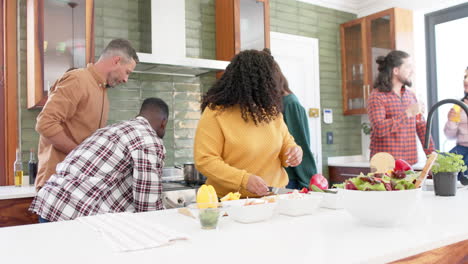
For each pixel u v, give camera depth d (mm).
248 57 1543
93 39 2625
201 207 954
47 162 2102
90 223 1016
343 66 4281
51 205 1491
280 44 3893
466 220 969
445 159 1359
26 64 2752
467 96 3102
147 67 2906
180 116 3307
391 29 3750
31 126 2762
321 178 1362
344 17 4375
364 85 4008
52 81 2529
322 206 1225
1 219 2234
